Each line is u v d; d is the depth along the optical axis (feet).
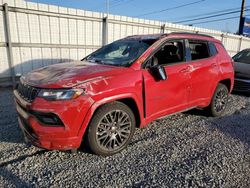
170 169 9.55
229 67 16.74
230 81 17.07
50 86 8.91
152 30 33.65
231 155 10.93
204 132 13.71
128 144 11.47
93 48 28.66
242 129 14.47
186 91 13.37
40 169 9.21
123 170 9.37
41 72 10.75
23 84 10.13
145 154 10.74
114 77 10.08
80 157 10.22
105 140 10.26
